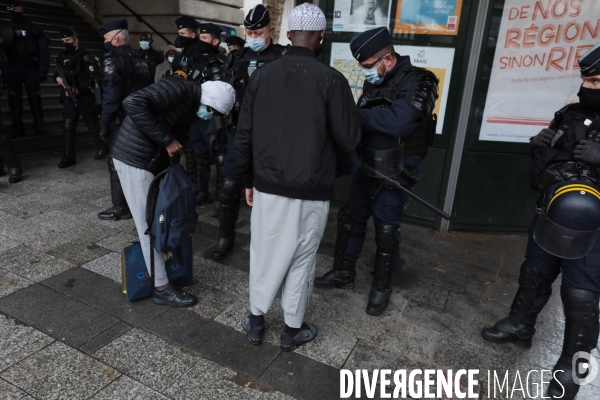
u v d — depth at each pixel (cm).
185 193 231
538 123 363
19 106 565
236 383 203
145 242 246
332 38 399
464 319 264
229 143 305
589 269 187
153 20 803
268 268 204
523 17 340
